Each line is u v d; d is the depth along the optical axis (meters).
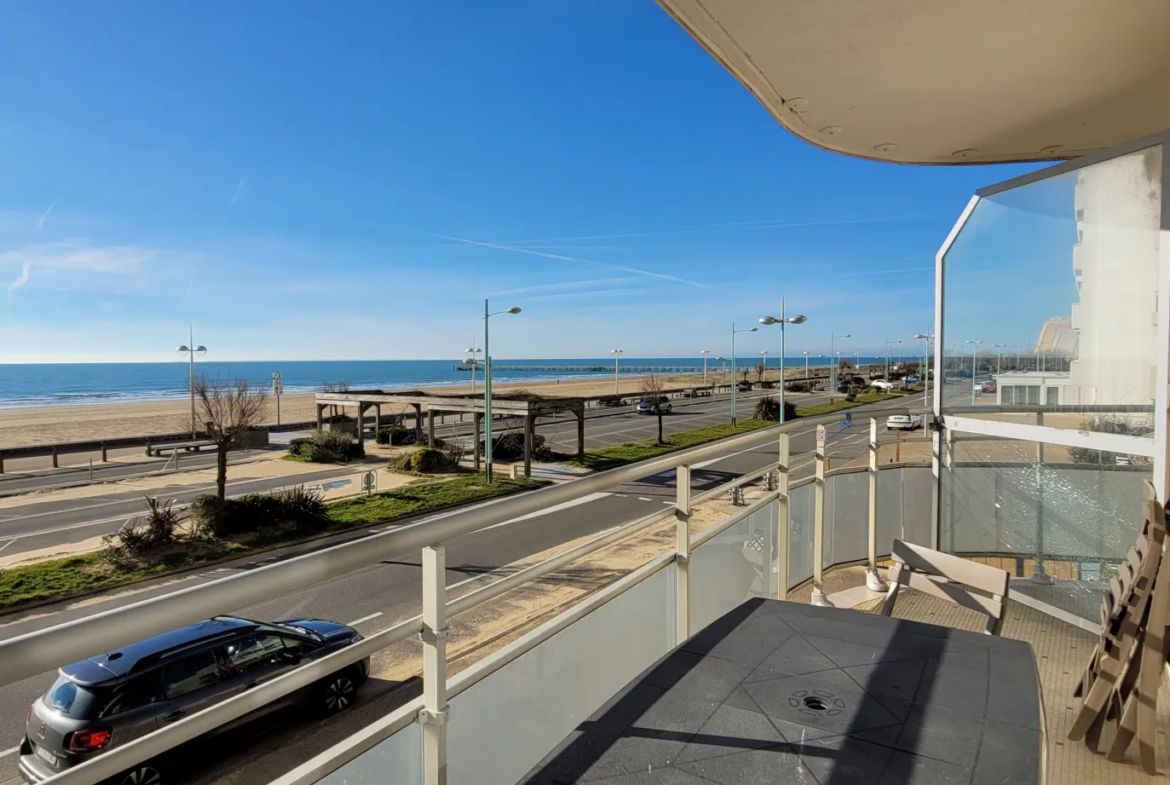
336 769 1.19
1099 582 3.58
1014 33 2.46
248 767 5.60
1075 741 2.58
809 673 1.65
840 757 1.27
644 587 2.31
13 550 14.50
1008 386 4.00
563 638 1.88
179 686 5.34
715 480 21.19
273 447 32.97
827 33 2.45
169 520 14.46
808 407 52.47
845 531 5.25
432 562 1.34
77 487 22.09
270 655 5.98
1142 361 3.11
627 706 1.49
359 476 24.03
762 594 3.43
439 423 45.31
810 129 3.50
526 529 15.16
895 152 3.86
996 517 4.26
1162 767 2.38
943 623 3.85
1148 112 3.25
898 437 8.55
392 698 6.85
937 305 4.65
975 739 1.33
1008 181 3.93
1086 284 3.40
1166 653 2.51
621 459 27.58
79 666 5.18
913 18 2.32
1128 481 3.37
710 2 2.23
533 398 26.38
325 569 1.12
